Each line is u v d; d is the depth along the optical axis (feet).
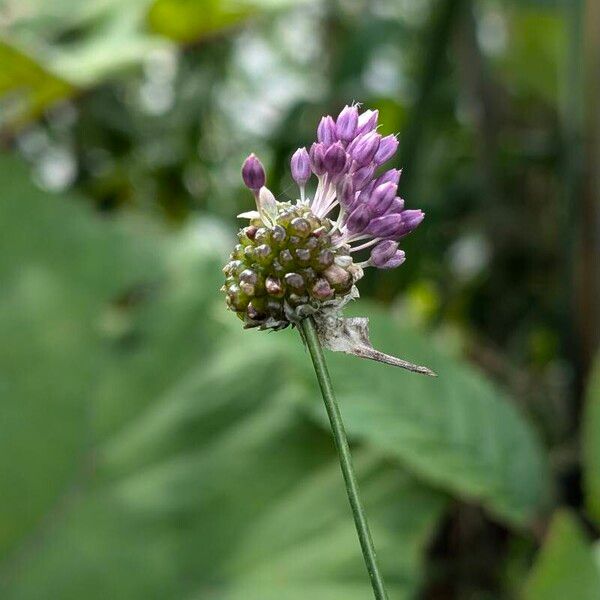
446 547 1.36
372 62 1.53
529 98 1.89
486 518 1.34
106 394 1.21
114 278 1.28
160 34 1.39
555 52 1.67
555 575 0.87
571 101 1.20
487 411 1.05
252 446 1.16
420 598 1.29
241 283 0.52
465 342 1.49
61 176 1.95
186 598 1.07
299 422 1.15
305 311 0.52
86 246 1.30
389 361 0.51
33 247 1.28
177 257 1.31
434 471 0.98
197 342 1.24
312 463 1.13
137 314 1.26
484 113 1.59
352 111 0.54
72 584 1.10
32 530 1.13
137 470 1.17
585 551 0.88
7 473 1.15
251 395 1.19
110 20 1.44
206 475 1.15
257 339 1.23
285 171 1.58
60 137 1.90
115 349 1.24
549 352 1.67
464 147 1.90
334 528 1.08
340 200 0.53
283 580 1.04
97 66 1.25
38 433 1.18
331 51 1.80
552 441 1.37
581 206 1.18
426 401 1.04
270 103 1.87
